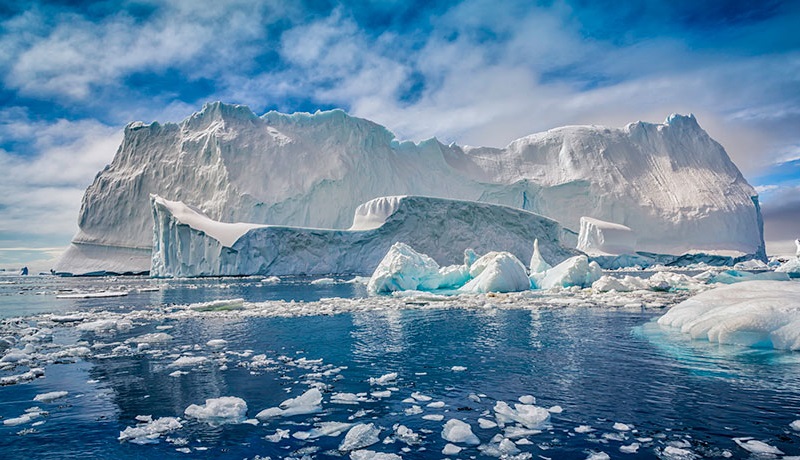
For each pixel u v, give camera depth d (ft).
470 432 17.13
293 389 23.99
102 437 17.90
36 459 15.96
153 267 179.11
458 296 75.92
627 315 51.83
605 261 218.38
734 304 35.55
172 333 42.63
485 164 286.05
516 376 25.96
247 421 19.31
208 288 107.14
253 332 42.52
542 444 16.56
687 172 284.20
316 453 16.22
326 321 49.14
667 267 230.48
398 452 16.19
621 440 16.75
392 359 30.78
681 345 33.45
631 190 272.31
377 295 83.05
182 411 20.88
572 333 39.93
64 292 105.81
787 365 26.81
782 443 16.20
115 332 43.86
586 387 23.50
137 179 222.89
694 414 19.27
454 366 28.50
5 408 21.50
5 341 37.24
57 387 24.90
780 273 73.10
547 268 103.30
